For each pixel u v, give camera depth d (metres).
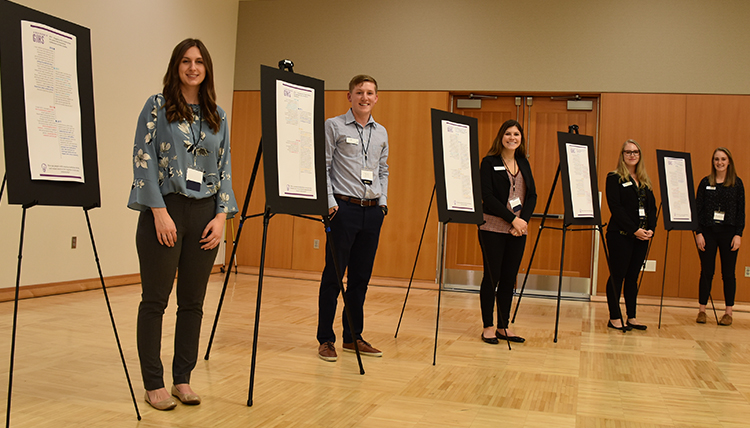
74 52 2.08
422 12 7.06
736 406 2.63
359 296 3.34
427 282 6.97
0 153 4.47
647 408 2.54
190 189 2.17
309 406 2.34
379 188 3.33
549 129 6.84
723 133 6.32
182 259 2.24
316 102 2.82
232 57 7.65
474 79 6.89
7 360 2.82
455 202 3.49
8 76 1.87
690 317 5.52
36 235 4.85
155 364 2.23
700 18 6.39
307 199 2.69
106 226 5.63
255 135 7.61
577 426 2.26
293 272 7.28
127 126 5.87
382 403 2.44
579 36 6.64
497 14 6.84
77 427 1.98
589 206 4.37
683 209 5.08
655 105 6.47
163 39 6.34
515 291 6.82
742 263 6.25
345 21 7.31
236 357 3.10
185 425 2.05
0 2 1.86
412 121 7.06
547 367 3.23
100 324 3.77
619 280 4.55
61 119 2.02
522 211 3.81
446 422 2.24
